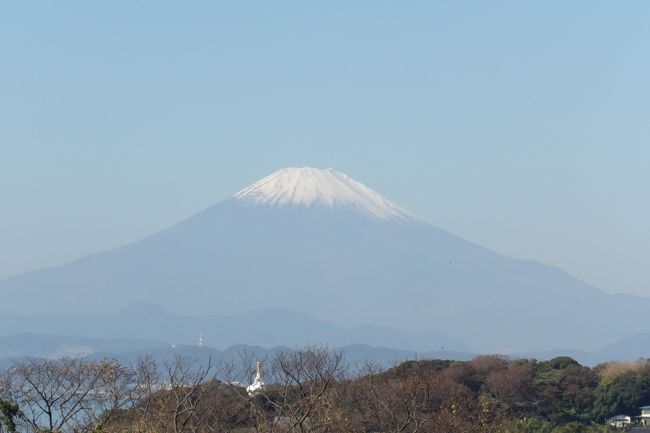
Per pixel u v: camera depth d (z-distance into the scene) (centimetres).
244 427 7156
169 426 6347
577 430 11456
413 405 7100
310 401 6588
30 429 5853
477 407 8856
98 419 6081
